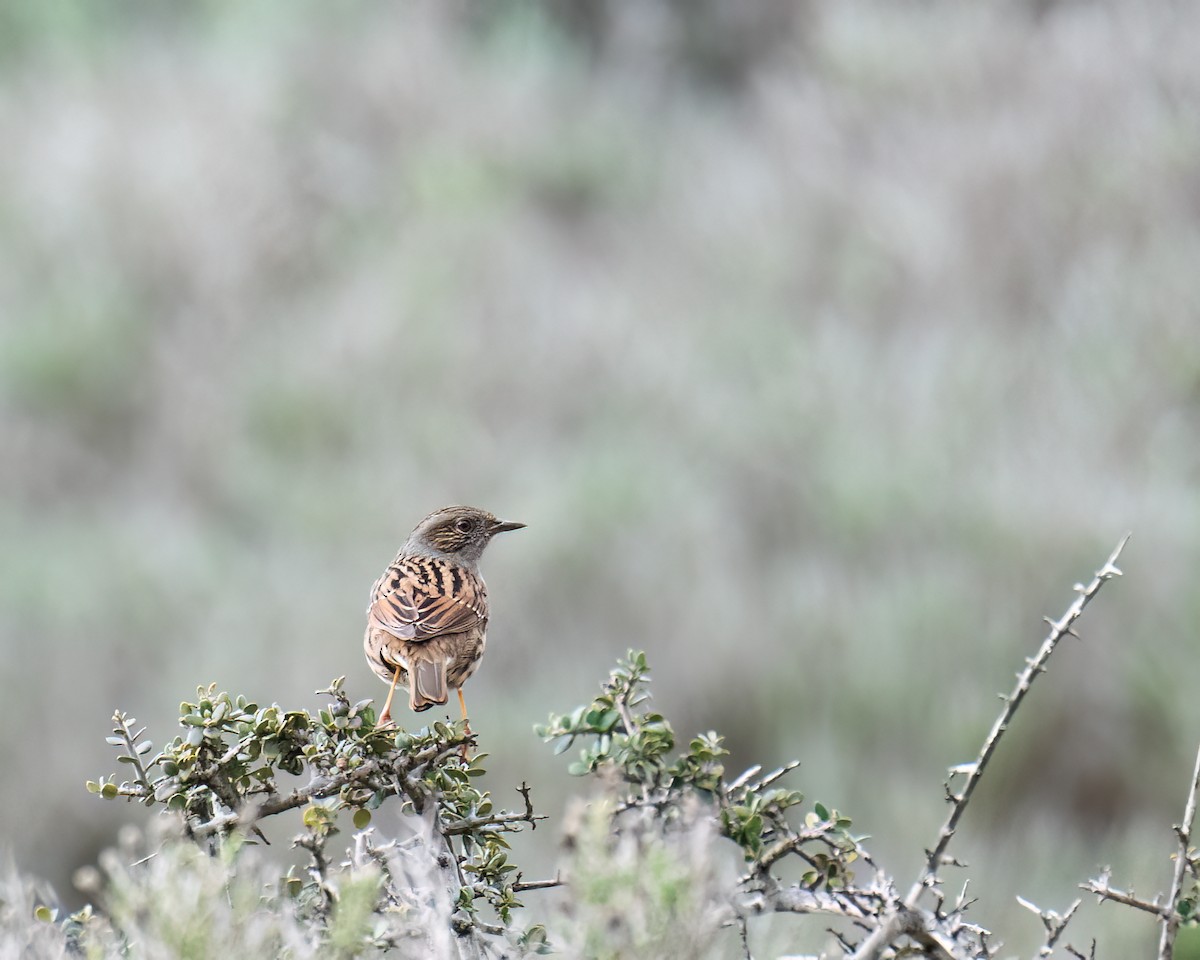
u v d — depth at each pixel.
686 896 2.91
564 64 25.81
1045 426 15.93
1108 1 20.45
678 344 18.39
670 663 13.62
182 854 3.12
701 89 25.91
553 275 20.94
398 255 20.55
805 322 19.20
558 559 14.27
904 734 12.46
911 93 21.11
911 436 15.73
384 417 17.08
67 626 13.72
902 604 13.35
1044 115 19.80
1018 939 8.25
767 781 3.85
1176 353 16.36
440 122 23.69
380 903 3.65
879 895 3.59
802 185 21.11
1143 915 8.18
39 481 17.14
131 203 20.69
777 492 15.46
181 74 23.84
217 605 14.17
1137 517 14.00
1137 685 12.41
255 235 20.45
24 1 25.23
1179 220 18.25
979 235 19.33
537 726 4.11
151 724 12.93
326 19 25.19
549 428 17.28
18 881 4.05
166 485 17.19
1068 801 12.16
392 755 3.83
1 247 20.20
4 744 12.41
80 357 18.12
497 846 3.84
